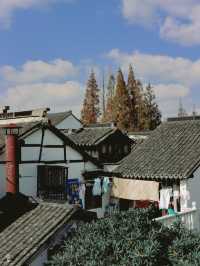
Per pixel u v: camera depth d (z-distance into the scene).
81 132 30.50
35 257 12.91
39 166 22.28
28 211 15.59
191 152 22.33
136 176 22.50
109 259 11.63
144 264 11.27
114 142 28.58
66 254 12.05
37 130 22.38
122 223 13.06
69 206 14.49
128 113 57.78
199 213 17.53
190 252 11.74
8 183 18.89
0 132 22.81
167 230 13.12
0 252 13.40
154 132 26.64
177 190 21.19
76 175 24.14
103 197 24.41
